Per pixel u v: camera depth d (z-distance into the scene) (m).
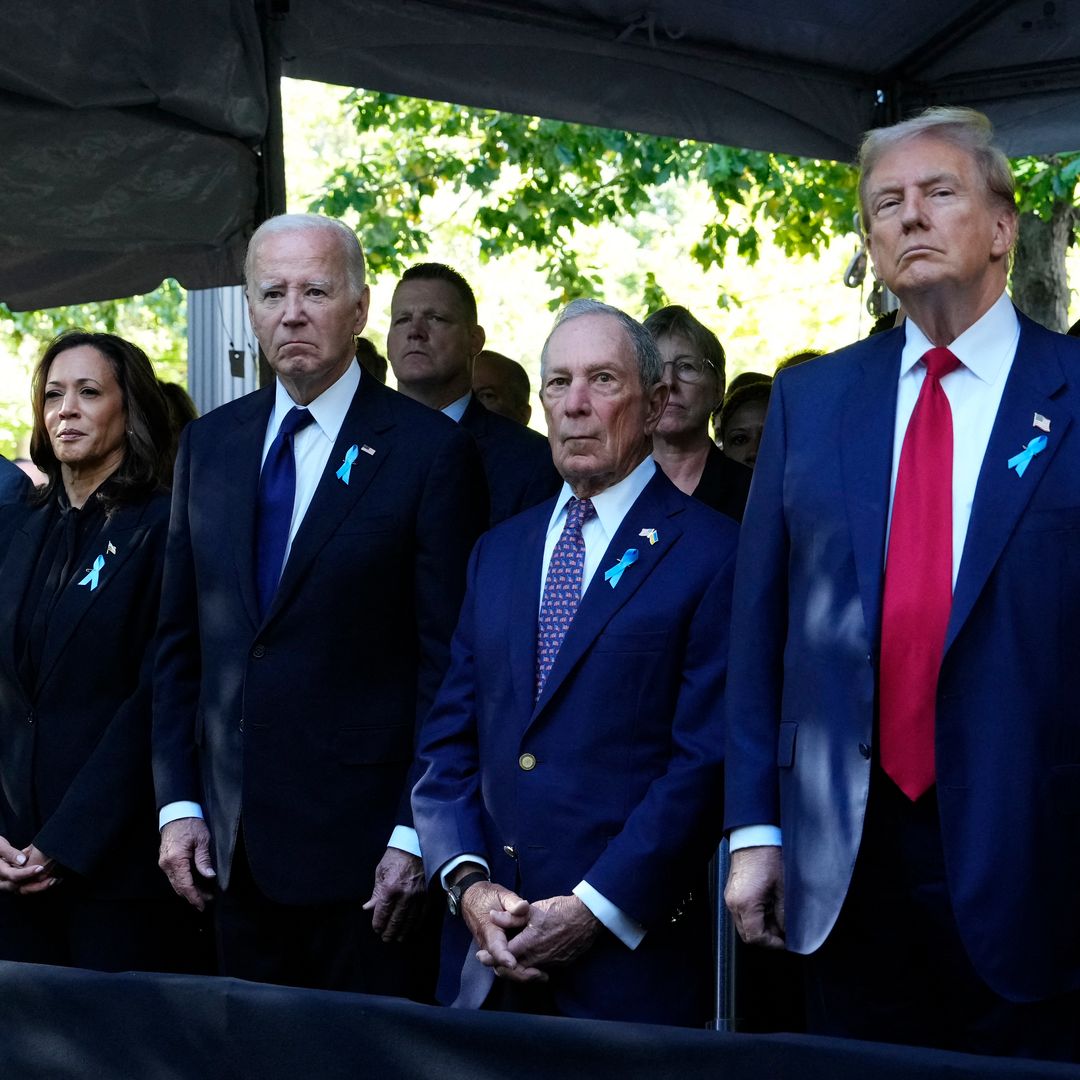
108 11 5.84
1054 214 13.63
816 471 3.46
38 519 4.82
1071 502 3.21
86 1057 3.01
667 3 7.12
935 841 3.25
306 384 4.28
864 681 3.30
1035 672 3.18
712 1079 2.57
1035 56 7.74
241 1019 2.90
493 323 26.91
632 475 3.97
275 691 4.12
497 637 3.92
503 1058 2.70
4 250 6.13
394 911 4.01
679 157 16.31
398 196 17.45
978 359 3.37
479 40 6.83
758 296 24.14
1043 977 3.16
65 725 4.59
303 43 6.45
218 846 4.18
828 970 3.40
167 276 6.60
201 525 4.31
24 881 4.47
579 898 3.63
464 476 4.25
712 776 3.70
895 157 3.38
